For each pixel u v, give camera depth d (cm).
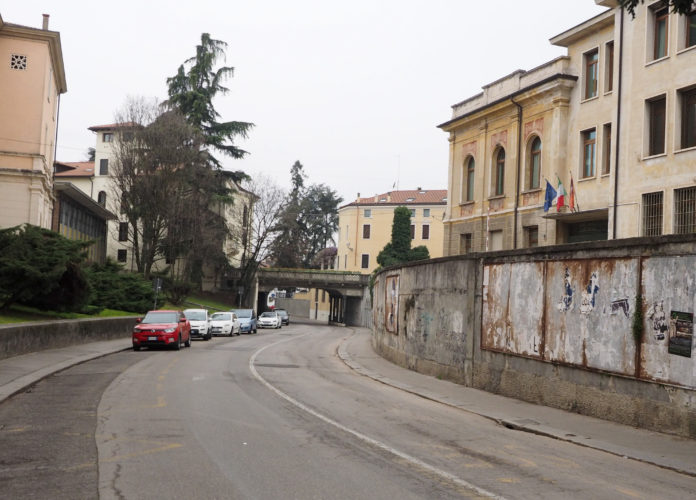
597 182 2950
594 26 2972
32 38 3975
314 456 848
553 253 1391
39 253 2664
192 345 3406
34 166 3894
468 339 1769
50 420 1099
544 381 1406
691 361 1030
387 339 2711
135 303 4406
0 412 1185
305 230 10619
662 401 1084
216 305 6781
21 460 806
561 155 3127
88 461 802
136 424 1062
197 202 5766
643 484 760
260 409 1258
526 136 3362
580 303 1295
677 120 2486
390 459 842
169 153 5488
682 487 753
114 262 4716
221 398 1401
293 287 8362
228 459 819
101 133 7806
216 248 6162
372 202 9731
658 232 2547
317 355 2958
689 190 2436
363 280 8000
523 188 3353
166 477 726
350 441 960
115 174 5753
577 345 1298
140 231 6341
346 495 662
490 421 1232
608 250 1224
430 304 2073
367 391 1647
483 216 3666
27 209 3853
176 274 6312
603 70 2956
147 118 5638
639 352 1135
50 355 2294
